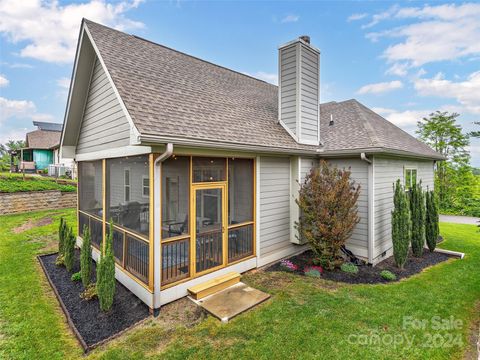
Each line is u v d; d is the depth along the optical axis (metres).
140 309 4.79
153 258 4.64
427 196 8.41
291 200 7.48
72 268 6.55
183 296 5.09
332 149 7.45
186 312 4.65
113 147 5.99
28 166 26.84
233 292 5.34
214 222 5.68
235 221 6.12
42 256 7.48
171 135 4.34
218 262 5.77
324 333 4.00
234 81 9.22
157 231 4.66
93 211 7.45
